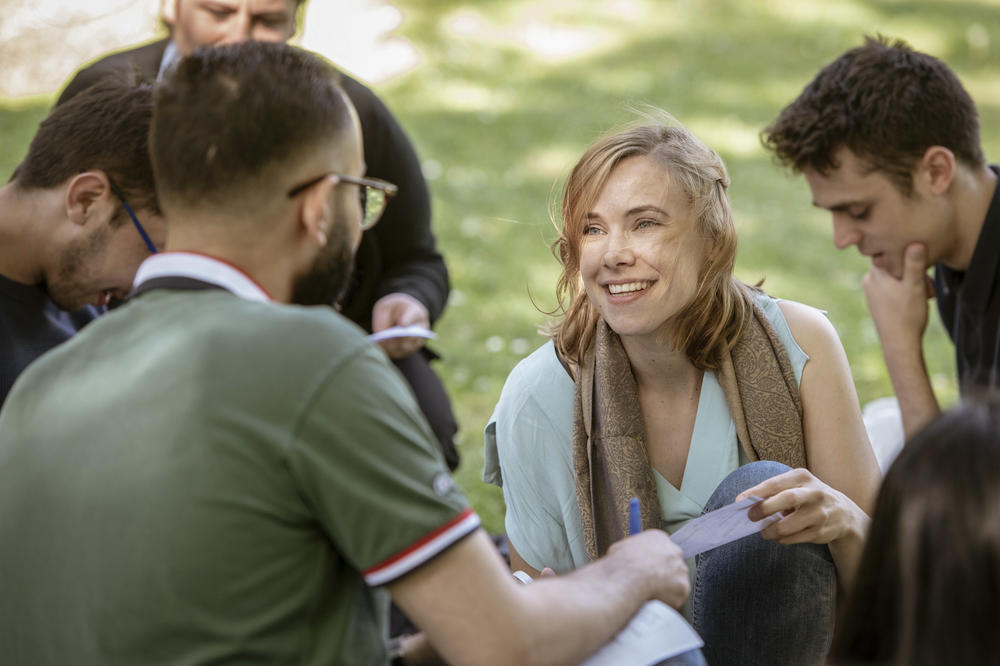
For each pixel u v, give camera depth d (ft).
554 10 33.06
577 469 6.54
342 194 4.69
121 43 18.17
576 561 6.78
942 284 8.83
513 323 15.75
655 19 32.83
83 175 5.97
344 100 4.71
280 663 4.17
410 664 5.21
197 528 4.06
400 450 4.23
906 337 8.35
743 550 5.98
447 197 20.57
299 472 4.12
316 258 4.69
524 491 6.81
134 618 4.10
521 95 26.76
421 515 4.19
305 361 4.20
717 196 6.18
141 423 4.20
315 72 4.66
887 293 8.38
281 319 4.31
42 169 6.11
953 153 7.86
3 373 6.24
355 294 9.30
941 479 3.46
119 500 4.14
